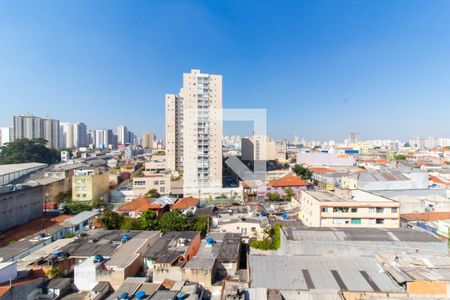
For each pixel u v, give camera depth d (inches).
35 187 2117.4
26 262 1188.5
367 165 4655.5
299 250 1263.5
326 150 6747.1
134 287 969.5
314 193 1909.4
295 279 992.2
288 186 3174.2
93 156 6407.5
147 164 4256.9
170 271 1062.4
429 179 2997.0
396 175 2731.3
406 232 1370.6
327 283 962.7
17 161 4527.6
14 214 1883.6
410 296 879.1
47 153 5246.1
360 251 1242.6
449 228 1573.6
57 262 1163.3
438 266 1039.0
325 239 1283.2
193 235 1478.8
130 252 1233.4
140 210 2268.7
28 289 960.9
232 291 896.9
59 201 2829.7
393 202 1603.1
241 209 2380.7
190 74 3159.5
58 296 1000.9
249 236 1683.1
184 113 3161.9
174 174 3900.1
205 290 1034.1
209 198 3083.2
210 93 3196.4
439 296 882.8
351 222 1617.9
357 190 2052.2
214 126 3193.9
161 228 1731.1
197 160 3164.4
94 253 1226.0
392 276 973.8
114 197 3134.8
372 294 888.9
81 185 2869.1
